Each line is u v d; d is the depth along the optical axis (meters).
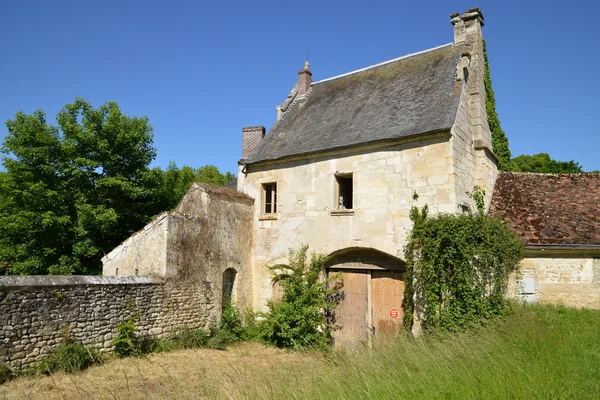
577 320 10.05
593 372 6.62
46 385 8.54
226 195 14.72
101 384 8.83
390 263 12.83
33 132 17.66
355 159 13.41
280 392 6.61
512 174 15.77
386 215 12.59
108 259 14.06
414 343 8.48
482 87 14.75
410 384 6.03
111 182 17.56
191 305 13.23
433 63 14.85
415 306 11.45
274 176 15.33
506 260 10.76
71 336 10.05
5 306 8.93
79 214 16.94
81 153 18.31
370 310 13.16
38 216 16.58
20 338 9.12
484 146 13.62
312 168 14.32
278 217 15.04
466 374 6.22
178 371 10.04
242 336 14.10
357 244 13.02
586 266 11.91
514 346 7.68
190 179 40.09
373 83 16.09
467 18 14.77
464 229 10.51
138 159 19.91
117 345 11.00
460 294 10.41
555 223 13.07
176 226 12.97
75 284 10.23
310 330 13.12
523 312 10.34
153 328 12.02
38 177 17.48
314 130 15.49
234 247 14.91
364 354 8.16
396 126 13.07
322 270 14.15
